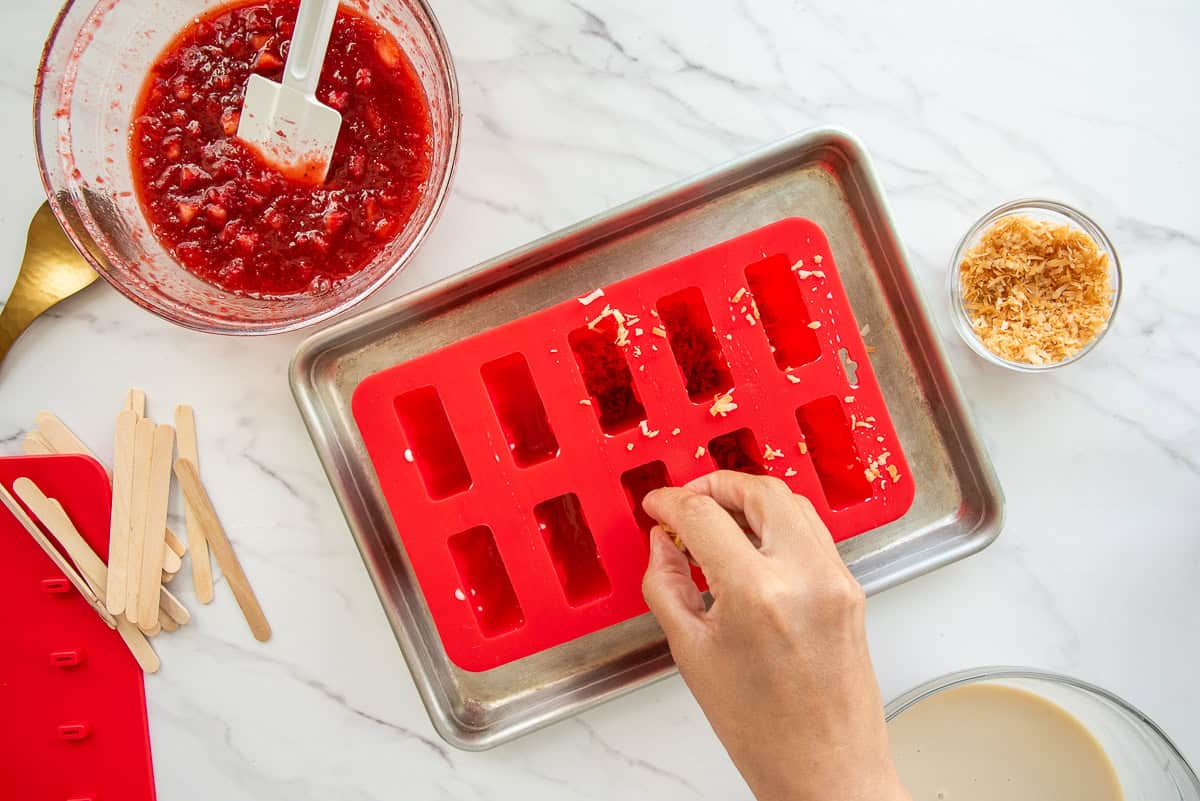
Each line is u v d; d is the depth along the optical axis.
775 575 0.73
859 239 1.06
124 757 1.13
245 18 0.96
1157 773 1.05
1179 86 1.10
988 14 1.09
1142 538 1.13
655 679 1.05
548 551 0.95
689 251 1.06
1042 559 1.13
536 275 1.05
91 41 0.94
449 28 1.08
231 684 1.13
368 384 0.92
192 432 1.09
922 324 1.03
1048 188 1.11
